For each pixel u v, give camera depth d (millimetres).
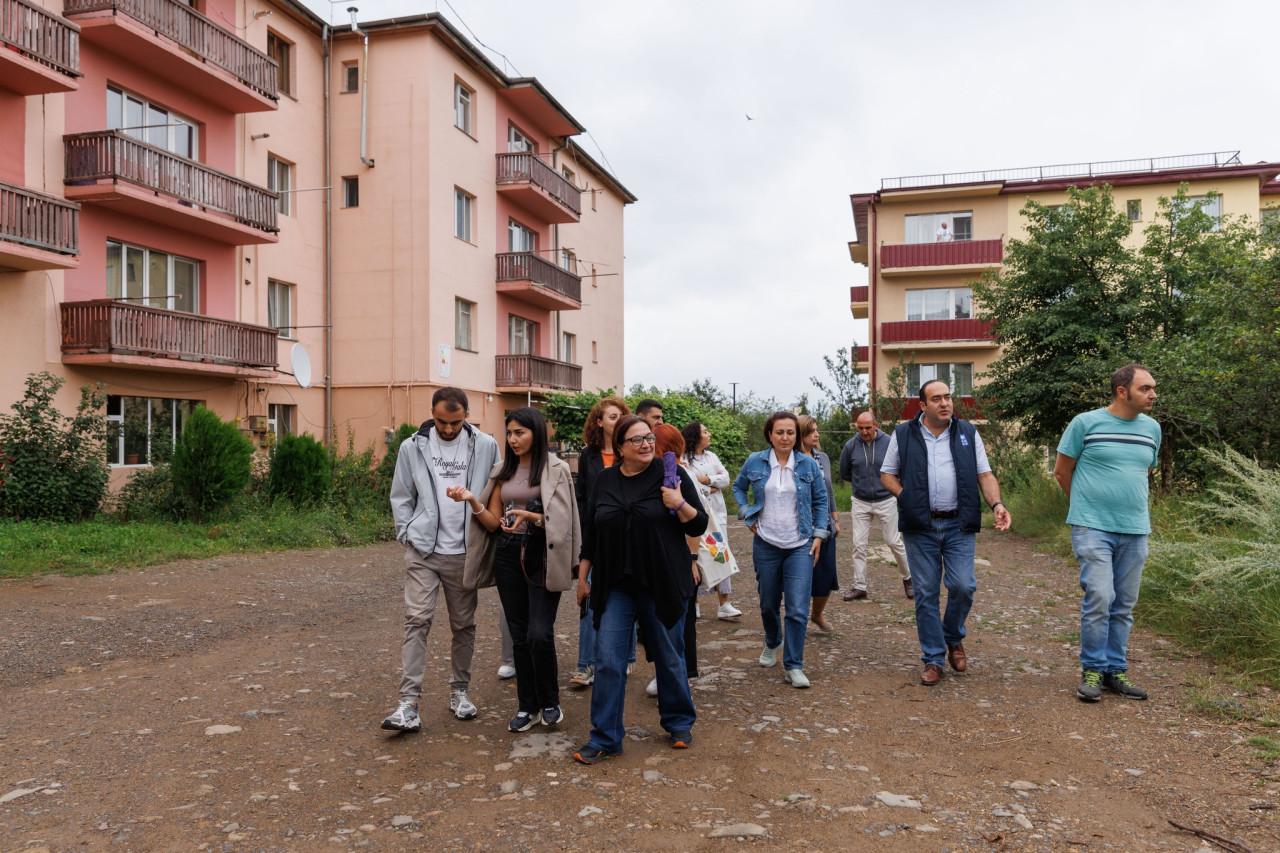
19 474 12414
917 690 5277
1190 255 15266
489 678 5645
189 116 17188
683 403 24766
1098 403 14117
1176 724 4520
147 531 12195
